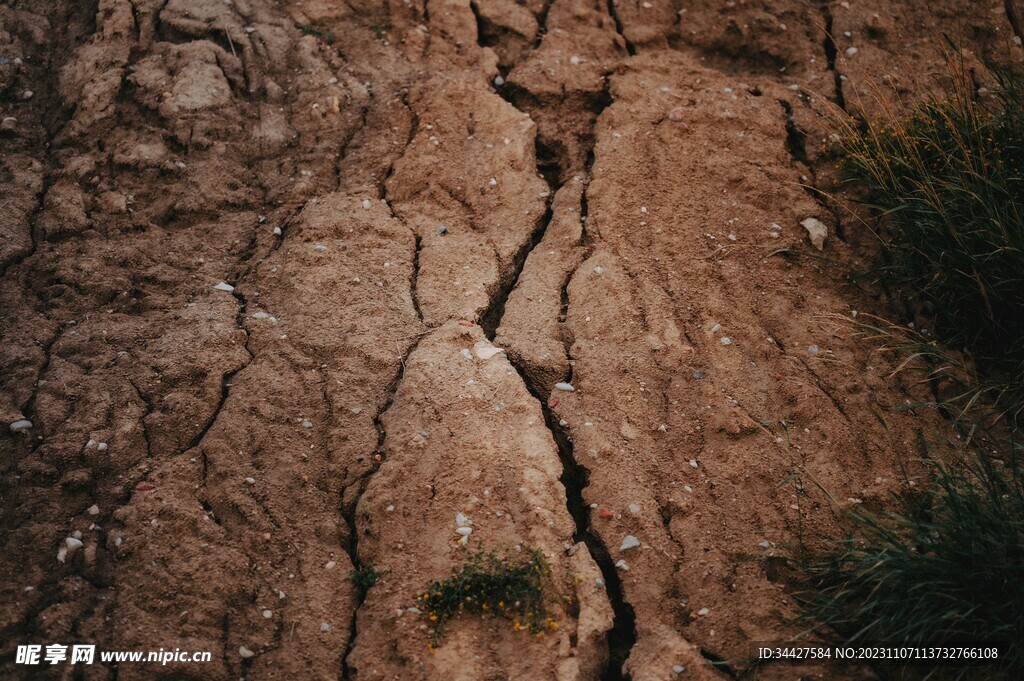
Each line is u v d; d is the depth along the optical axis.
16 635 3.35
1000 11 6.06
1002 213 4.50
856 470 4.11
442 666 3.37
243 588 3.53
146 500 3.69
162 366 4.13
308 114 5.21
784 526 3.89
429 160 5.01
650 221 4.88
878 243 4.94
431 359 4.20
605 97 5.49
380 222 4.77
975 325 4.55
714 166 5.10
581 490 3.93
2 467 3.77
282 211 4.82
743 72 5.79
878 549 3.66
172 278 4.48
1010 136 4.91
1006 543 3.43
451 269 4.63
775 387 4.34
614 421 4.13
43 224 4.62
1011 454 3.99
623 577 3.68
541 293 4.59
